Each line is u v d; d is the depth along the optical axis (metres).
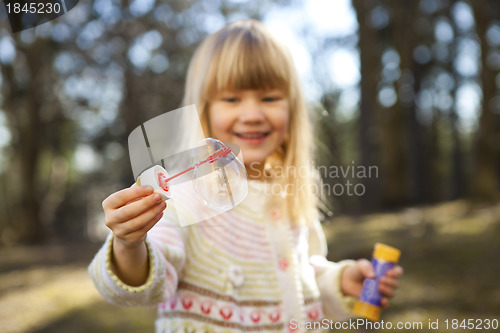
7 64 12.53
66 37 11.29
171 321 1.21
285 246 1.36
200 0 11.78
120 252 0.97
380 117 11.62
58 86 13.07
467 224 6.90
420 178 16.27
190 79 1.42
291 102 1.43
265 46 1.33
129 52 11.47
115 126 14.79
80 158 18.45
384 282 1.44
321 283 1.52
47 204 15.84
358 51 11.58
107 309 4.08
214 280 1.22
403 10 11.92
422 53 16.72
